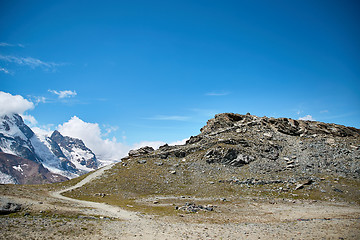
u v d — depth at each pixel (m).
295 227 51.72
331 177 106.25
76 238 38.22
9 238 34.84
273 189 100.12
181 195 101.31
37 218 46.94
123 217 59.53
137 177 122.25
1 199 55.78
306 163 122.19
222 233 46.22
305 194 93.88
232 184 108.12
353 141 142.25
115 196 99.62
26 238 35.72
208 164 131.62
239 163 128.25
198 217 64.06
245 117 189.12
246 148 141.12
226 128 171.25
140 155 157.62
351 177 104.25
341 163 116.88
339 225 52.72
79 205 71.38
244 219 62.97
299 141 148.88
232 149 134.88
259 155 134.25
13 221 42.88
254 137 155.50
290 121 178.62
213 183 111.25
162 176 122.75
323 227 51.03
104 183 116.38
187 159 140.75
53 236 37.88
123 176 124.06
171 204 84.44
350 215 67.81
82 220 49.94
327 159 122.81
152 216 63.06
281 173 115.50
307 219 62.47
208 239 41.78
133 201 90.69
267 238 42.78
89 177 130.00
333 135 159.62
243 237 43.41
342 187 96.56
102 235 41.06
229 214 69.38
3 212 48.19
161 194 103.69
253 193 97.44
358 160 116.94
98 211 63.81
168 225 52.50
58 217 50.44
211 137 159.88
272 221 60.41
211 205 79.88
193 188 109.00
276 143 147.50
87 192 104.94
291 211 73.75
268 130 166.88
